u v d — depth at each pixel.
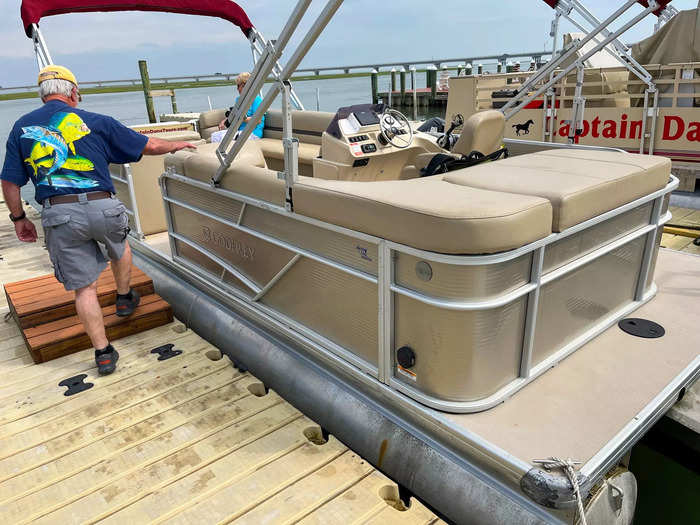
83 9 3.69
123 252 2.85
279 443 2.21
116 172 4.37
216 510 1.88
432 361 1.92
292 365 2.61
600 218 2.09
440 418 1.90
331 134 3.43
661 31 5.38
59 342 3.00
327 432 2.29
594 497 1.66
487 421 1.87
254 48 4.60
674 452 2.21
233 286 3.10
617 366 2.17
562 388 2.04
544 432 1.80
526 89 3.76
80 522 1.86
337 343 2.38
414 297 1.86
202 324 3.31
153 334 3.24
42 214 2.55
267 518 1.83
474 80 7.64
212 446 2.20
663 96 5.21
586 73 6.07
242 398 2.53
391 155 3.44
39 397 2.62
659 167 2.42
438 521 1.80
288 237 2.46
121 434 2.31
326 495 1.92
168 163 3.42
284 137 2.24
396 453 2.06
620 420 1.85
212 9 4.14
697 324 2.50
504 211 1.71
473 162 2.84
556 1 4.35
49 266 4.50
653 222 2.53
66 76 2.63
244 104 2.42
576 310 2.23
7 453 2.23
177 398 2.56
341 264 2.18
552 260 1.98
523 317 1.95
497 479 1.77
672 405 2.08
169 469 2.08
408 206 1.80
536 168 2.40
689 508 2.21
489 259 1.69
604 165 2.42
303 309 2.53
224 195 2.87
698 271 3.13
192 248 3.47
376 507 1.87
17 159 2.55
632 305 2.62
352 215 2.02
